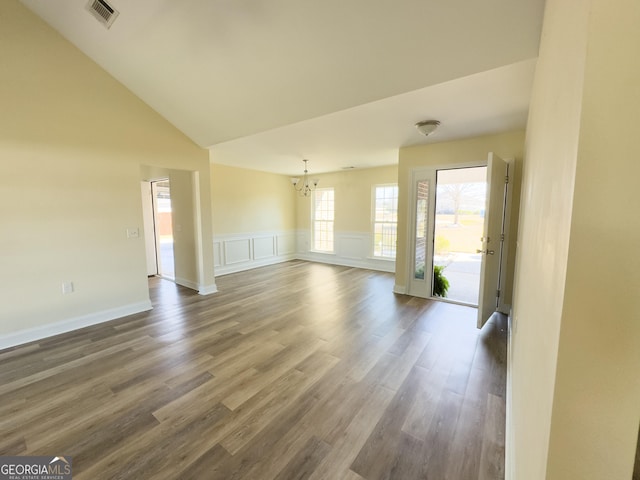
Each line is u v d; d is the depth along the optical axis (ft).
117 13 7.70
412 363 8.02
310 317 11.45
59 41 9.32
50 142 9.36
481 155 11.71
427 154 13.14
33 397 6.61
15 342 9.02
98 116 10.35
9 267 8.84
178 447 5.22
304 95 8.39
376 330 10.18
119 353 8.59
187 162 13.17
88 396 6.63
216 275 18.67
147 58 8.98
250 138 12.09
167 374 7.50
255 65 7.78
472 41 5.71
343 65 7.02
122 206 11.21
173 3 6.86
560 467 1.46
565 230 1.48
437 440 5.38
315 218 23.95
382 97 7.75
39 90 9.06
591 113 1.22
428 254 13.64
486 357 8.32
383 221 19.99
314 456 5.04
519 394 4.08
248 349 8.84
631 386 1.26
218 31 7.15
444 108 8.54
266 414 6.05
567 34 1.93
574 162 1.33
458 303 12.96
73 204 9.98
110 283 11.08
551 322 1.73
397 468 4.81
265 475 4.69
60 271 9.82
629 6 1.13
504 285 11.55
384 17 5.68
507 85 6.98
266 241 22.21
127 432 5.57
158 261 19.15
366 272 19.65
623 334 1.24
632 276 1.20
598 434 1.35
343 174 21.45
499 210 10.66
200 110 10.73
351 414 6.06
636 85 1.14
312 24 6.20
